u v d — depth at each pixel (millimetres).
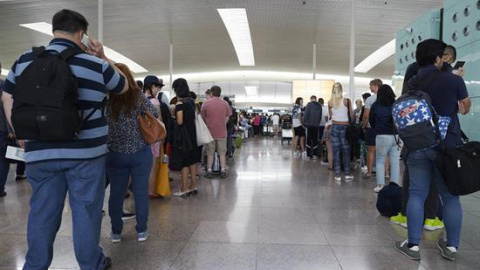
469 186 2666
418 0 9492
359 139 7094
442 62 3174
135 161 3137
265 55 19672
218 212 4277
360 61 19781
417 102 2877
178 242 3258
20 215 4133
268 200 4906
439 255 2992
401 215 3812
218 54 19344
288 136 17422
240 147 14383
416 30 6441
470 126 4863
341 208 4484
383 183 5379
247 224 3799
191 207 4516
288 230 3604
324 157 9203
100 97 2156
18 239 3312
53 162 2027
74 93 1953
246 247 3133
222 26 13383
